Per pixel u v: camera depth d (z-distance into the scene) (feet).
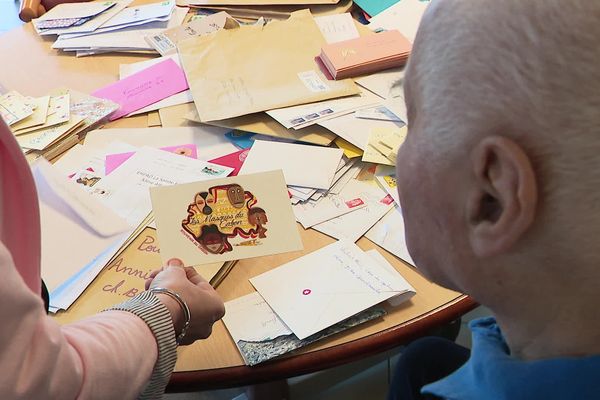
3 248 1.96
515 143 1.55
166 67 4.75
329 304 3.00
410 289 3.05
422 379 2.80
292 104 4.16
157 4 5.63
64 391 2.14
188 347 2.92
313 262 3.22
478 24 1.58
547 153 1.52
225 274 3.19
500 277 1.76
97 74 4.87
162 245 3.12
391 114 4.08
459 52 1.61
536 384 1.68
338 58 4.46
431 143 1.73
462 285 1.92
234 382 2.84
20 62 5.08
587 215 1.52
